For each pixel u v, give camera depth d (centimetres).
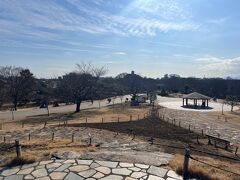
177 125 3319
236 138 2677
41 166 901
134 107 6138
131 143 1784
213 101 8569
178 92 11738
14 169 876
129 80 12862
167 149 1574
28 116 4559
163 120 3747
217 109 5972
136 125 3114
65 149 1298
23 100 7112
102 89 9088
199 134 2688
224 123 3750
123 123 3269
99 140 1936
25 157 955
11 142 1783
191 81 12294
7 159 989
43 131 2506
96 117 4119
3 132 2469
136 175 816
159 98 9375
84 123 3222
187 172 811
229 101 8019
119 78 13062
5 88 6153
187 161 809
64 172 841
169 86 13100
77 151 1182
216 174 852
